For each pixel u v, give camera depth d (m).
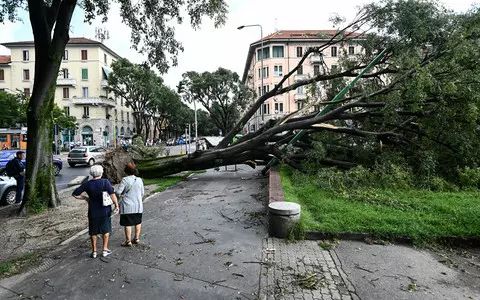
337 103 11.02
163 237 5.26
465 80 7.71
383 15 9.35
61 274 3.97
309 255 4.31
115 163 12.20
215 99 44.47
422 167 8.02
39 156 7.91
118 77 40.72
